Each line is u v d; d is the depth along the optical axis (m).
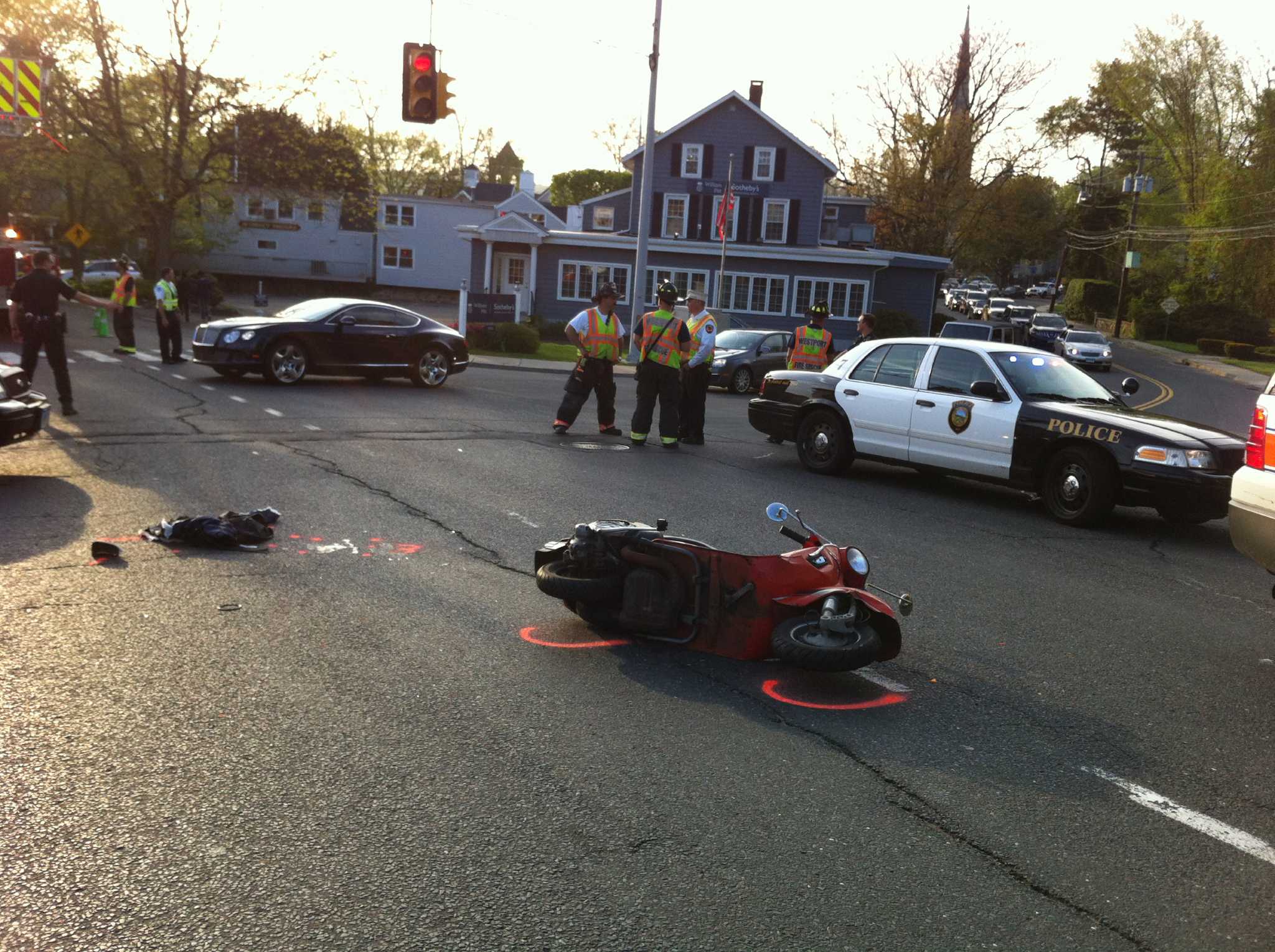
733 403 22.22
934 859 3.76
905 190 60.03
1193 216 61.66
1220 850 3.95
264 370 17.83
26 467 10.02
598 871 3.57
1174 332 63.53
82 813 3.81
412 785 4.14
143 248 57.69
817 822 3.99
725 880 3.55
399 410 15.62
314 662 5.41
